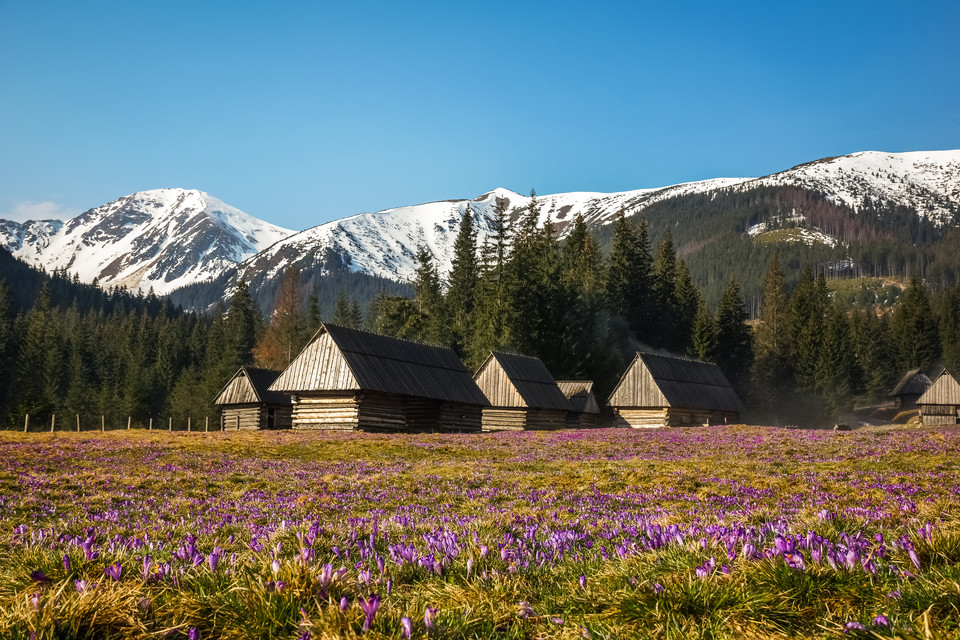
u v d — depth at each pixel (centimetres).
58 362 13950
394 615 642
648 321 12512
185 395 11556
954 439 3822
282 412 7138
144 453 3628
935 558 754
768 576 705
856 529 1018
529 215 12100
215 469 3114
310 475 2872
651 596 680
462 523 1408
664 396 7750
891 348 16288
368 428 5528
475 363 10212
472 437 4994
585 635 633
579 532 1341
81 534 1434
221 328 16388
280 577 703
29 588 723
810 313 14600
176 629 654
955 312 18175
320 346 5700
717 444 4200
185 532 1478
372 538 945
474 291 12719
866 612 635
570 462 3362
